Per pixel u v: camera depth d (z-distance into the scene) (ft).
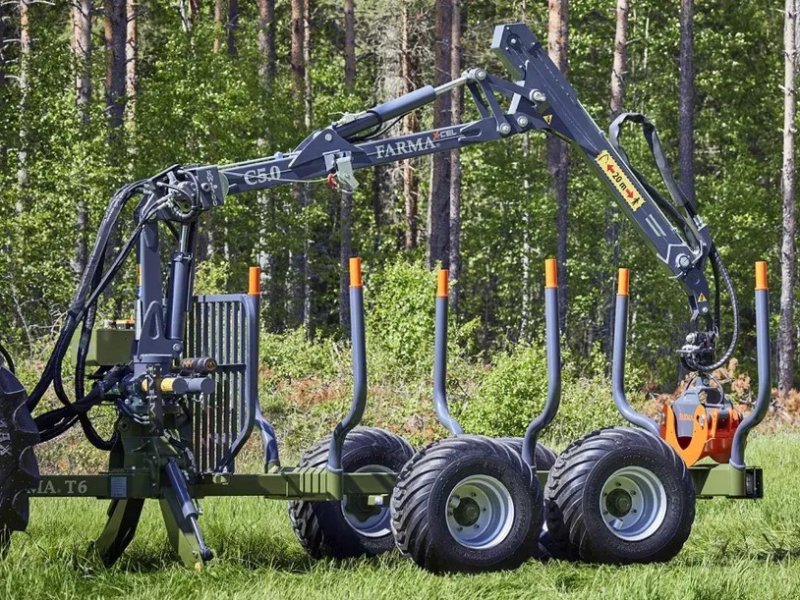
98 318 70.38
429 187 159.84
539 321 141.90
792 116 118.21
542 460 37.09
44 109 94.68
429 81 147.43
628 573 30.14
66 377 58.90
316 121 123.34
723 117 152.46
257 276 32.19
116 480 31.12
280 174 33.81
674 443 35.65
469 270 150.00
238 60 115.96
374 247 152.05
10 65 113.70
